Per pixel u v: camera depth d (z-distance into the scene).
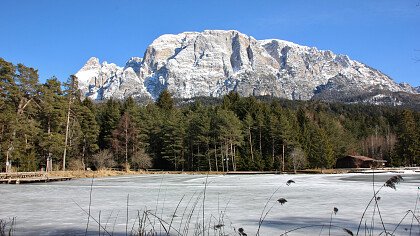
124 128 66.94
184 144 70.31
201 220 11.20
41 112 46.88
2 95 40.34
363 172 57.12
